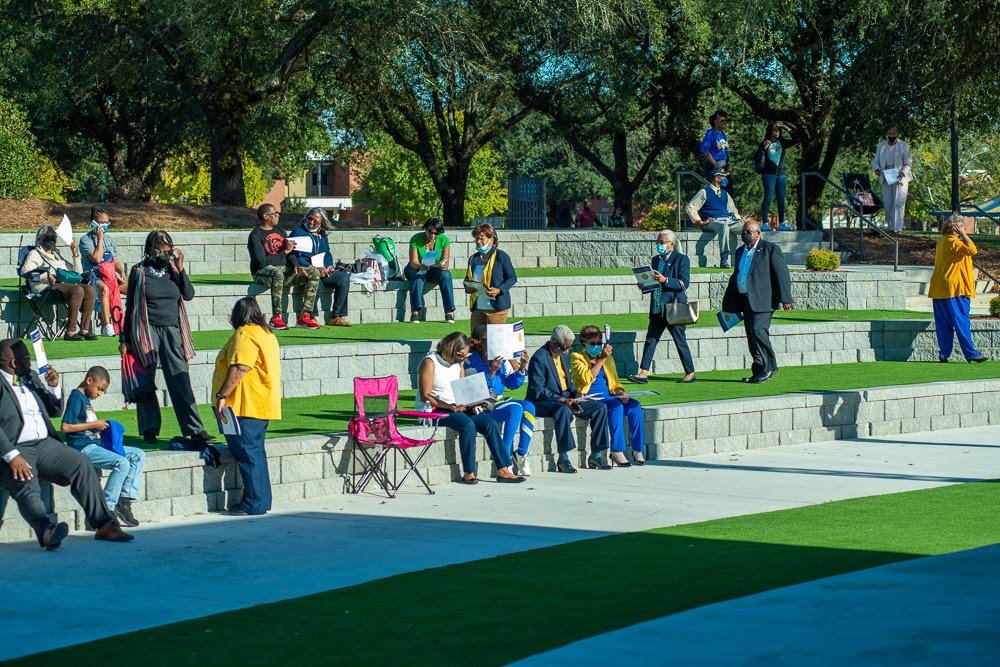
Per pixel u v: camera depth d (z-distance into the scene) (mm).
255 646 6980
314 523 11023
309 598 8219
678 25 38906
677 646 6723
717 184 25859
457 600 8055
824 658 6422
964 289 20141
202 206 29844
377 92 38750
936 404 17312
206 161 48188
